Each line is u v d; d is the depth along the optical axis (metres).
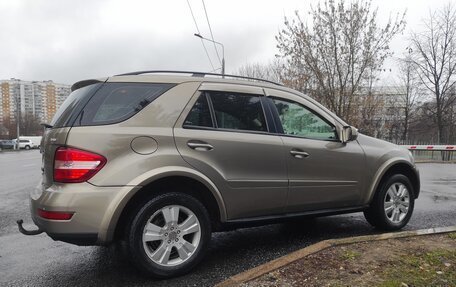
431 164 19.59
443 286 3.05
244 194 3.91
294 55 18.14
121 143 3.33
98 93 3.49
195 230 3.65
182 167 3.53
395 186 5.17
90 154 3.23
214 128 3.82
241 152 3.88
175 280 3.51
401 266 3.46
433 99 35.47
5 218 6.41
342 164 4.62
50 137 3.48
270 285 3.12
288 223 5.67
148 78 3.70
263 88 4.31
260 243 4.67
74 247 4.64
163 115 3.58
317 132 4.59
